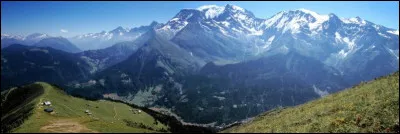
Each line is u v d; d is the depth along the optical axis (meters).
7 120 185.75
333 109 76.44
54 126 88.50
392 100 73.38
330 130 65.12
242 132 68.00
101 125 92.69
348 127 65.94
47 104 184.38
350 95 85.31
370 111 71.19
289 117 78.50
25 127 96.94
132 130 79.56
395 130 65.19
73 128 81.94
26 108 191.88
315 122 69.44
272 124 73.81
